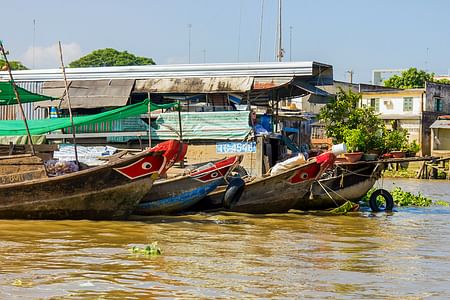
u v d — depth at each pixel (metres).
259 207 18.42
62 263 10.94
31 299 8.73
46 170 15.59
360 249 13.18
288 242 13.81
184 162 23.02
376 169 20.09
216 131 22.69
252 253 12.34
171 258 11.60
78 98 24.28
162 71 24.11
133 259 11.41
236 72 23.50
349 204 19.39
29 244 12.62
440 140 51.16
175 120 23.11
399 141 30.09
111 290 9.29
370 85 55.91
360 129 28.09
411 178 42.94
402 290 9.73
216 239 13.90
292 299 9.09
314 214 18.98
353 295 9.37
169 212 17.50
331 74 24.14
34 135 20.91
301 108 45.16
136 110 20.88
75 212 15.64
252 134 22.34
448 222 18.06
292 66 23.00
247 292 9.37
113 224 15.52
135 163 15.43
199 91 23.50
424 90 52.19
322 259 11.95
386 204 20.69
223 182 17.94
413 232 15.92
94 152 22.27
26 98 20.80
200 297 9.05
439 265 11.66
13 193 15.28
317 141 38.19
